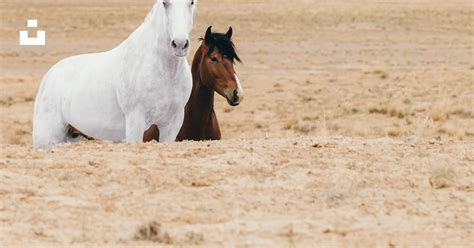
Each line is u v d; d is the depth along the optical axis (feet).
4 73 180.34
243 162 43.62
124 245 30.19
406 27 296.71
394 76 170.09
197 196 37.52
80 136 54.44
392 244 30.53
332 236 31.73
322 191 38.47
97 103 49.96
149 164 43.27
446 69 183.62
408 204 36.68
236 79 58.70
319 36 268.41
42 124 52.80
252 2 437.17
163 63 48.08
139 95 48.44
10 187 38.47
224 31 278.67
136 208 35.58
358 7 398.21
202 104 60.64
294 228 32.76
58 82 52.16
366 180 40.57
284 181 40.16
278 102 138.62
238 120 122.31
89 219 33.81
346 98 140.77
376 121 118.11
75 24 299.38
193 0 47.44
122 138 51.03
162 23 47.57
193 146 48.21
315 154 46.14
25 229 32.24
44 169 42.37
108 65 49.83
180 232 31.89
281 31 282.97
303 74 177.37
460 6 407.85
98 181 39.99
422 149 48.62
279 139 51.72
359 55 218.18
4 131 109.81
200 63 59.77
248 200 36.94
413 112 122.72
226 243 30.55
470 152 47.98
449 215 35.22
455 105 127.95
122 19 322.34
